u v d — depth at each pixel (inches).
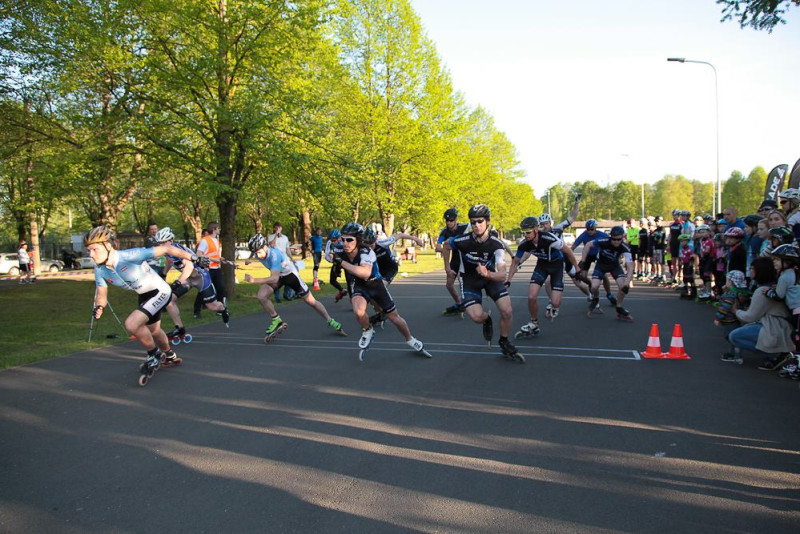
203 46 476.7
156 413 186.9
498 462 140.6
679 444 150.2
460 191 1407.5
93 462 146.1
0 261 1283.2
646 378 219.6
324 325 374.3
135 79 486.3
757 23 359.3
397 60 935.7
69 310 479.2
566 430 162.6
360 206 1079.0
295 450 151.5
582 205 4879.4
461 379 223.1
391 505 119.0
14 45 496.4
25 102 569.3
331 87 746.2
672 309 421.1
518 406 186.1
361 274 241.4
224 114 458.3
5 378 236.8
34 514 118.3
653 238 665.6
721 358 254.1
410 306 468.1
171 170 561.9
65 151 507.8
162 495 126.4
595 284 379.9
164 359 251.3
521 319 383.9
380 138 920.3
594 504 117.7
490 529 108.1
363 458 144.9
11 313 457.4
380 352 280.4
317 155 546.6
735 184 2819.9
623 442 152.3
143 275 226.7
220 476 135.9
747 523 109.1
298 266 323.0
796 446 147.9
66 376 239.6
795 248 215.2
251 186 562.6
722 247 412.2
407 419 175.2
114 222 800.3
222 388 216.5
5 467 143.6
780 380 215.2
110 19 466.9
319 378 229.1
